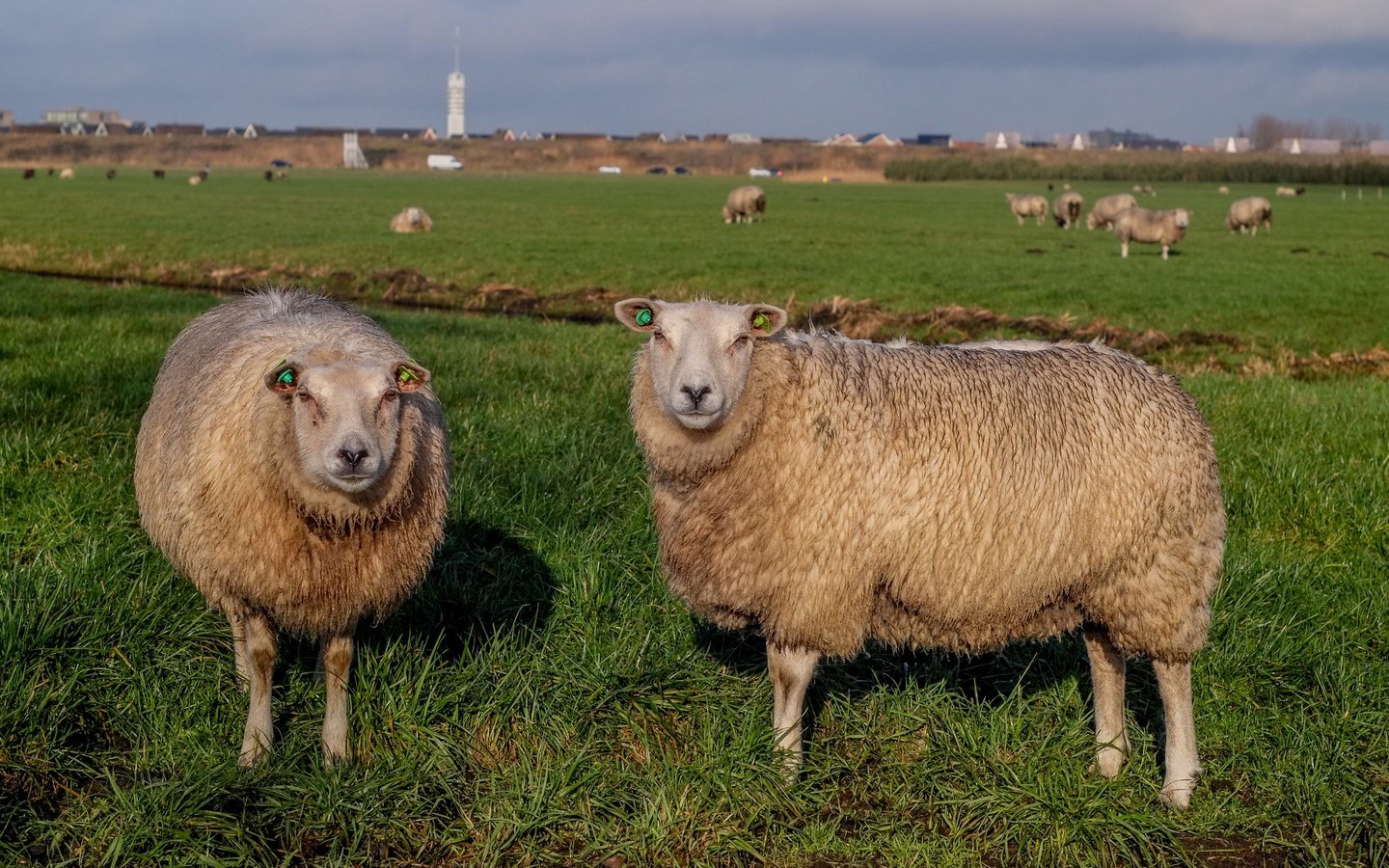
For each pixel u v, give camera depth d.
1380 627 5.89
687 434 4.49
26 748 4.27
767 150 168.25
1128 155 140.88
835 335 4.84
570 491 7.24
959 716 4.96
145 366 10.29
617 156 171.25
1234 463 8.41
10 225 37.75
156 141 167.88
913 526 4.36
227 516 4.34
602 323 20.89
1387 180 104.00
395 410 4.28
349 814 4.16
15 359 10.75
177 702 4.71
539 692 4.87
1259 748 4.90
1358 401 11.33
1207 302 23.55
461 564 6.09
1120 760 4.75
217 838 4.02
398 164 168.50
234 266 27.66
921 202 71.69
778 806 4.38
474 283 25.98
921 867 4.15
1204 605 4.54
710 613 4.69
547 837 4.21
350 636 4.61
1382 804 4.43
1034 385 4.55
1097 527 4.43
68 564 5.39
